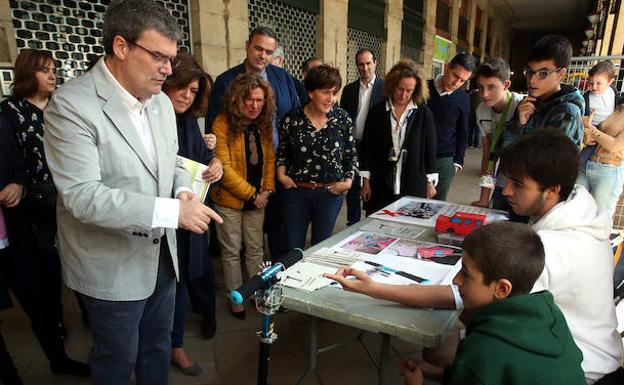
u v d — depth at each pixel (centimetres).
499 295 98
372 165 278
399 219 212
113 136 117
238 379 200
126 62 111
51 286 199
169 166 136
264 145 237
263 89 222
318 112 234
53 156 111
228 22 430
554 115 184
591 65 426
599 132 296
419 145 260
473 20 1302
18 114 185
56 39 319
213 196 234
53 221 197
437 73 1090
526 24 1973
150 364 157
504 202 240
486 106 254
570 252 112
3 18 283
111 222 108
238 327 243
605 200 311
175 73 172
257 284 105
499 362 87
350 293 134
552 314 93
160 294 148
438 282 139
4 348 173
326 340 232
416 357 219
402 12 822
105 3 345
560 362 87
